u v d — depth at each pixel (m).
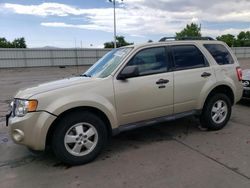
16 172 4.17
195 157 4.41
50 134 4.20
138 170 4.05
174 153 4.62
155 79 4.86
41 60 38.84
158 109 4.95
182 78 5.14
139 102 4.72
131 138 5.46
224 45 5.97
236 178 3.69
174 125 6.20
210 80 5.49
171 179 3.72
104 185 3.67
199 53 5.51
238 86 5.98
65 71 31.45
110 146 5.07
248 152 4.55
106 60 5.17
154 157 4.49
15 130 4.09
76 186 3.68
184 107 5.26
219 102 5.68
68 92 4.18
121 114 4.60
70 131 4.22
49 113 4.01
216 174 3.81
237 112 7.25
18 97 4.25
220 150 4.67
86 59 41.75
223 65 5.77
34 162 4.51
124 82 4.59
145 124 4.89
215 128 5.71
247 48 51.31
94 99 4.30
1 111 8.39
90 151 4.36
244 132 5.58
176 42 5.28
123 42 60.03
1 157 4.75
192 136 5.45
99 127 4.40
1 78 22.89
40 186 3.72
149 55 4.91
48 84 4.57
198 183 3.59
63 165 4.35
